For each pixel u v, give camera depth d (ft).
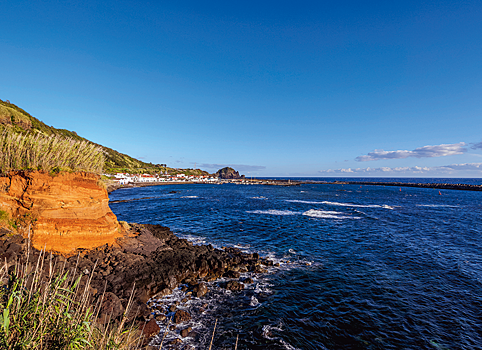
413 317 36.04
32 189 40.68
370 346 29.99
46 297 13.42
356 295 42.34
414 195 276.41
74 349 12.60
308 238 80.28
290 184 549.95
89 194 46.47
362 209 153.07
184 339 30.32
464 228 98.17
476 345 30.48
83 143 50.47
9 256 30.58
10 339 11.18
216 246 70.44
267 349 29.04
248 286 45.55
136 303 34.94
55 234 40.96
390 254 64.64
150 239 56.85
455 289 44.88
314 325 33.86
